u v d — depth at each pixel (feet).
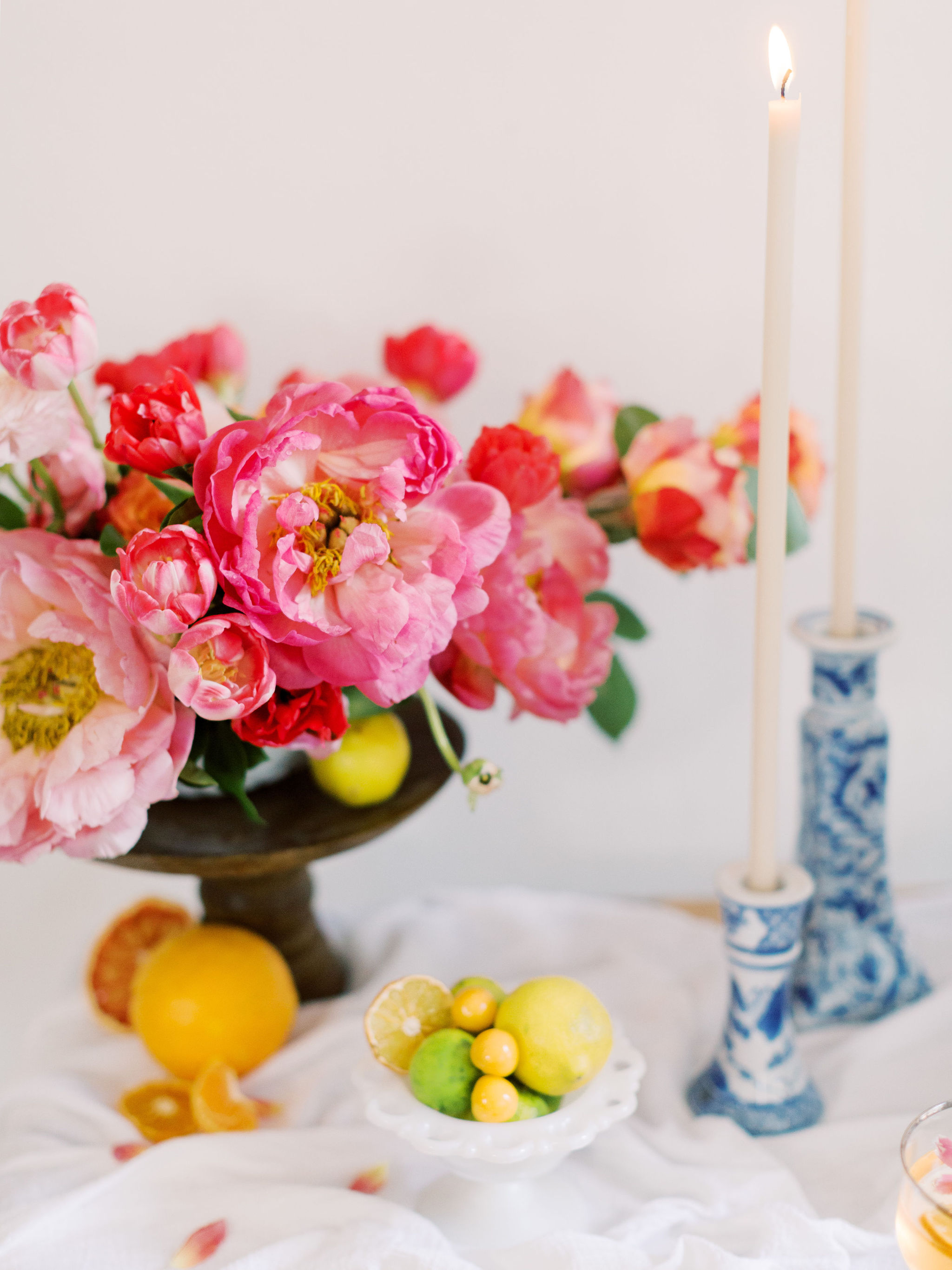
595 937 4.87
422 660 3.83
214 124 4.74
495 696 4.33
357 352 4.89
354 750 4.19
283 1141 4.18
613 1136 4.17
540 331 4.86
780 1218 3.92
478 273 4.83
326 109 4.72
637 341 4.86
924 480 4.96
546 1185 4.07
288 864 4.16
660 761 5.16
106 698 3.89
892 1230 3.95
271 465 3.66
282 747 3.98
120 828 3.84
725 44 4.66
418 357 4.61
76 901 5.24
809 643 4.42
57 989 5.27
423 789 4.32
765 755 4.13
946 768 5.19
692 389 4.89
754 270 4.79
